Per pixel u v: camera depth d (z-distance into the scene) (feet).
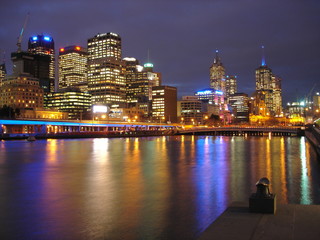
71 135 643.45
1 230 67.97
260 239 41.32
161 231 66.95
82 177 141.59
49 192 107.86
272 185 123.85
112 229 68.28
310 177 143.02
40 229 68.49
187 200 95.55
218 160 217.15
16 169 171.32
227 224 47.34
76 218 76.43
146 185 120.88
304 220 48.78
